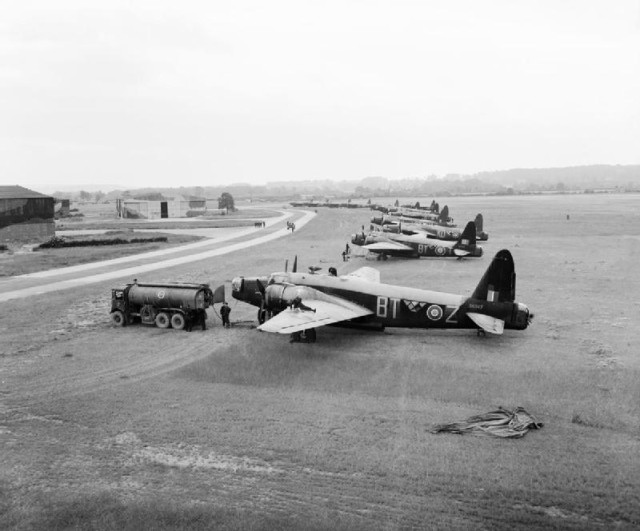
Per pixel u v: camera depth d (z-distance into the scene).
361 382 22.33
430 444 16.70
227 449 16.53
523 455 16.02
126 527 12.69
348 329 31.48
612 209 160.00
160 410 19.48
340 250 69.19
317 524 12.82
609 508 13.55
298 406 19.77
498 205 196.12
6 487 14.51
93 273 51.66
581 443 16.80
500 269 28.69
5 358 26.06
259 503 13.77
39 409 19.64
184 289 31.45
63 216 154.12
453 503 13.77
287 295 30.00
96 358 26.03
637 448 16.47
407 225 83.31
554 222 112.00
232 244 77.00
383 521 13.05
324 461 15.75
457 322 29.30
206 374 23.42
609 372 23.45
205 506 13.59
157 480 14.86
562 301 38.78
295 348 27.55
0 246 69.12
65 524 12.84
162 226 114.88
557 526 12.89
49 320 33.84
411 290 29.95
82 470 15.40
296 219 133.12
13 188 86.94
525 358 25.78
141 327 32.16
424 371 23.62
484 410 19.36
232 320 33.78
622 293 41.53
